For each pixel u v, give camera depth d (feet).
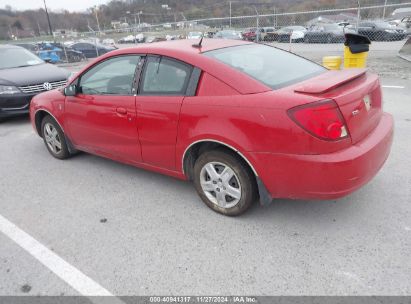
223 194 10.45
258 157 9.09
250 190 9.90
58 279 8.54
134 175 14.10
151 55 11.38
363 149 8.70
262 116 8.80
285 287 7.87
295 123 8.37
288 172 8.80
